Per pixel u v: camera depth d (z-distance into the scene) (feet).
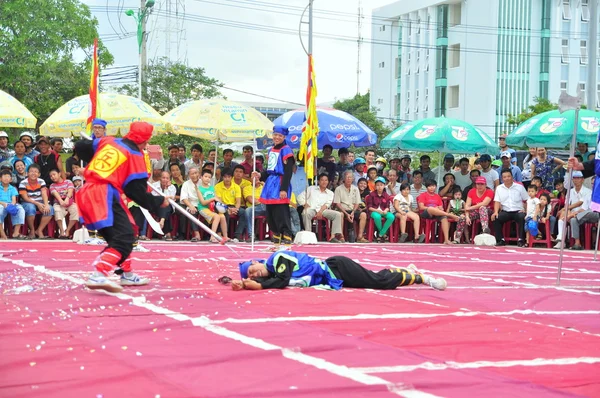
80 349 15.11
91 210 22.79
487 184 59.16
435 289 26.45
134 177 23.38
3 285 24.03
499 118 152.05
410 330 18.25
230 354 14.78
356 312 20.44
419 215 57.67
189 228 52.19
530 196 55.42
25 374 13.12
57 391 12.10
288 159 41.39
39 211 49.24
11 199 48.32
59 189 49.49
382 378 13.41
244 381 12.94
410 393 12.60
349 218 55.36
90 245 42.27
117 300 21.08
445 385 13.12
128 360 14.25
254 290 24.03
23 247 39.99
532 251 50.49
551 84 154.51
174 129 55.67
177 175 53.98
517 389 13.11
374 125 132.87
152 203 24.43
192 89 111.04
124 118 52.34
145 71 110.11
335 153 107.65
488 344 16.97
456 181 60.75
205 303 21.17
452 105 160.56
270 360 14.60
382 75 181.68
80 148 24.06
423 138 61.52
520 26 152.97
